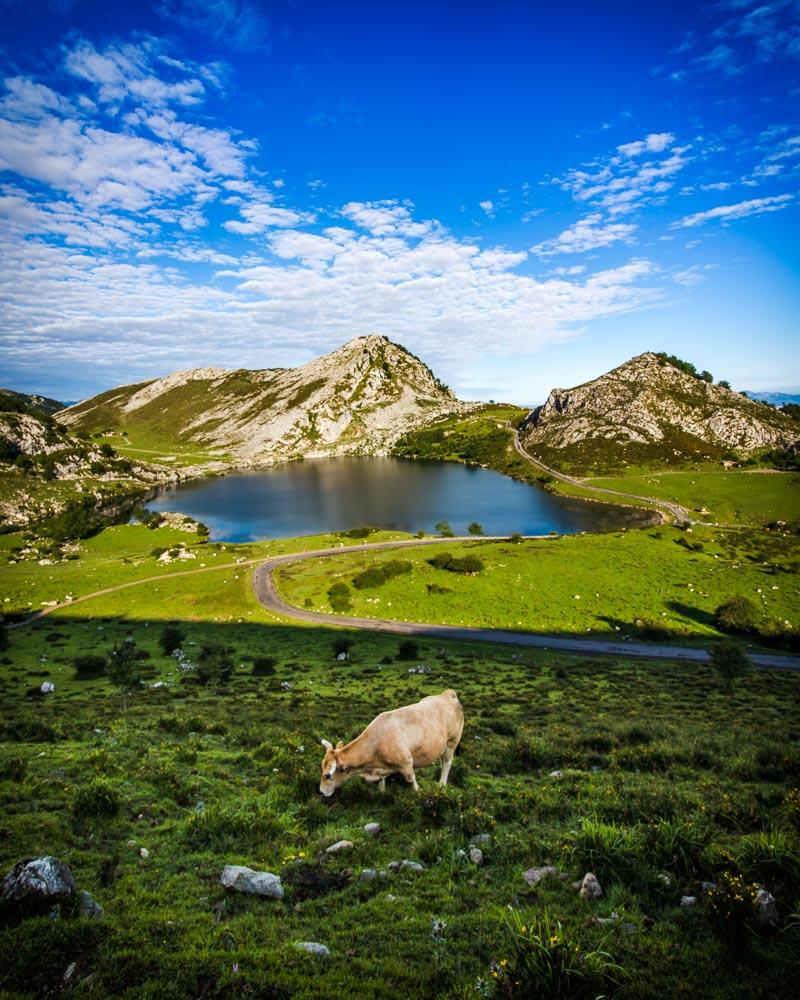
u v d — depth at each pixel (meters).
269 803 12.47
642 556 109.31
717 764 16.47
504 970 5.92
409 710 12.49
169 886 8.41
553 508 180.75
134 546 150.38
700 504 172.25
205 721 26.45
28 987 5.62
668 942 6.53
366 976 6.14
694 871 8.17
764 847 8.11
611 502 183.00
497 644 73.12
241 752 18.66
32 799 12.00
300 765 16.00
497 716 31.94
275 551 133.00
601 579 97.88
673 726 26.84
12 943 6.12
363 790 12.44
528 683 48.72
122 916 7.25
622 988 5.70
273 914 7.62
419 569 106.06
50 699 44.53
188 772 15.59
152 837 10.55
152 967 6.04
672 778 15.16
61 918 6.67
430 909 7.64
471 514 177.25
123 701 38.09
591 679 51.12
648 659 65.44
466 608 88.69
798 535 132.62
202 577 113.31
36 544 151.75
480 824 10.55
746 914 6.45
